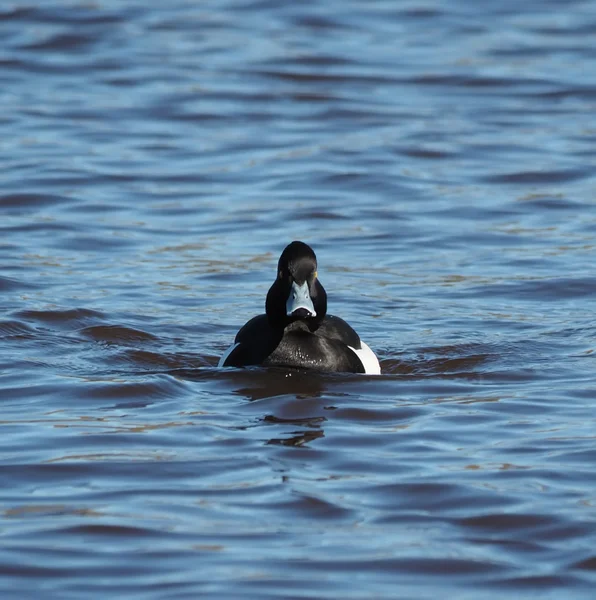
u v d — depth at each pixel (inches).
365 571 306.5
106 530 328.2
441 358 514.0
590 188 815.1
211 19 1248.2
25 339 535.8
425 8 1285.7
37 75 1079.6
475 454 389.4
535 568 309.4
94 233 719.1
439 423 422.9
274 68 1091.3
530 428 416.8
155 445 396.5
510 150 896.3
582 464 378.6
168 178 834.8
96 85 1054.4
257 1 1307.8
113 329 551.2
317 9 1278.3
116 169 848.3
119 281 629.9
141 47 1154.7
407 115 984.9
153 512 340.2
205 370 486.9
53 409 437.7
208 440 402.0
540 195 800.3
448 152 892.0
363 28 1222.3
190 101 1013.8
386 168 856.9
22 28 1200.8
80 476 367.6
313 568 307.7
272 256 683.4
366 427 418.6
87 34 1187.3
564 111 998.4
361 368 488.1
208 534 326.3
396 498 352.2
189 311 585.9
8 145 893.8
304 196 800.9
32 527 329.4
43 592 293.6
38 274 637.9
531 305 598.5
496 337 545.0
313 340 487.5
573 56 1135.0
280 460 383.2
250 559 312.2
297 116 984.9
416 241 712.4
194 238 716.0
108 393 456.4
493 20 1251.2
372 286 629.3
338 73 1083.9
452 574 305.9
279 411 435.5
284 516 339.0
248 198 797.2
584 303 600.4
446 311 587.8
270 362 485.7
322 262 673.0
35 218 746.2
